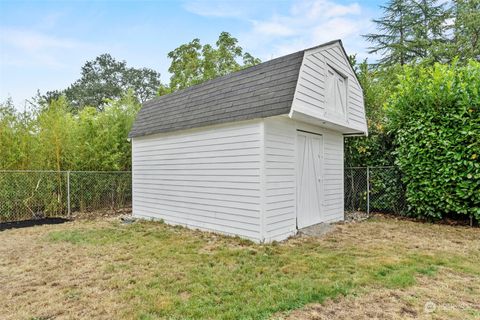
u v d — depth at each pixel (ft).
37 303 9.74
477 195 19.52
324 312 8.79
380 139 26.63
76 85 78.54
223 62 58.23
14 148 25.93
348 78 22.44
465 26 57.06
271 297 9.71
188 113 21.86
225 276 11.69
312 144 21.29
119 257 14.43
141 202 26.58
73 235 19.24
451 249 15.12
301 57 16.74
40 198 26.68
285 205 18.25
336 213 24.09
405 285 10.57
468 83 20.04
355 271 12.00
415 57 65.41
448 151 20.30
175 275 11.93
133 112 33.99
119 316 8.77
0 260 14.24
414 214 23.86
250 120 17.11
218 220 19.19
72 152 28.68
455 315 8.53
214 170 19.44
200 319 8.47
